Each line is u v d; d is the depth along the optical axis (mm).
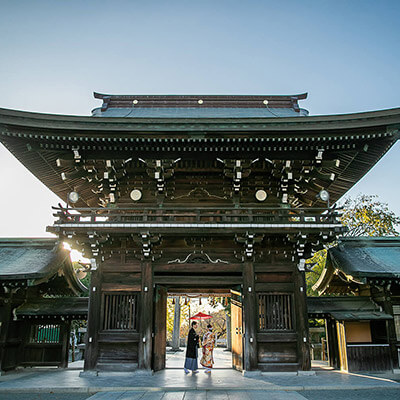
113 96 22656
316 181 16312
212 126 13195
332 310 15602
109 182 14875
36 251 17109
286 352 13516
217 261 14336
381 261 15844
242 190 15367
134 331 13672
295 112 21484
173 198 15336
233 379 12648
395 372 14047
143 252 13938
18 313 15633
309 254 14531
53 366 16062
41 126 13055
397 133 13375
